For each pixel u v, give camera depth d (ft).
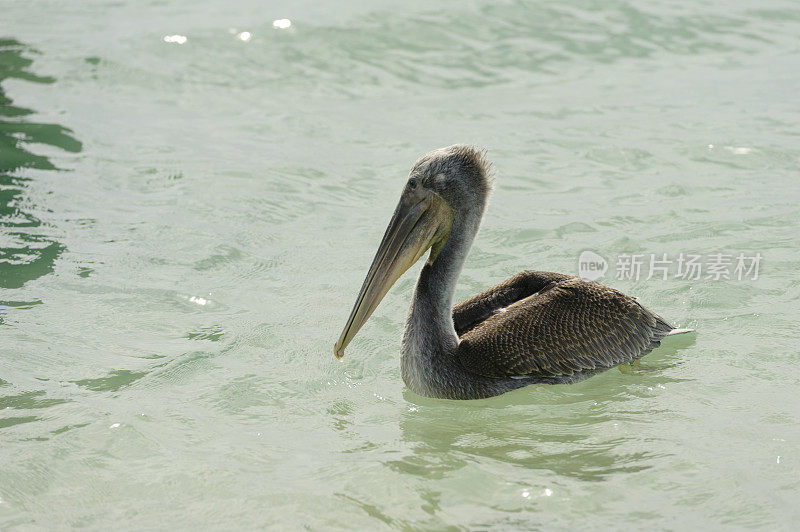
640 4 81.97
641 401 31.37
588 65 69.62
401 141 57.11
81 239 44.09
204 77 67.21
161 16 79.30
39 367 33.17
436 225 32.09
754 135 55.83
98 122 59.36
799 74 65.82
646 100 62.64
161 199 48.75
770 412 29.94
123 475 26.68
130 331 36.06
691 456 27.35
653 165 52.34
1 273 40.45
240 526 24.25
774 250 41.91
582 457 27.66
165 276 40.68
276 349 34.99
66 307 37.73
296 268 41.70
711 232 43.88
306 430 29.58
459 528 23.98
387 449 28.32
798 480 25.81
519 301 34.53
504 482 26.23
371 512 24.80
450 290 32.24
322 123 59.93
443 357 32.01
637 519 24.21
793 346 34.40
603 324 33.27
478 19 78.69
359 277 40.78
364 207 48.39
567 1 82.84
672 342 35.37
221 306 38.22
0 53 70.28
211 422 29.86
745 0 82.48
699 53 71.20
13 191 49.14
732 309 37.37
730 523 23.94
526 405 31.55
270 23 76.84
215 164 53.42
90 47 71.72
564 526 23.98
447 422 30.30
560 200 48.26
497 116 60.80
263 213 47.34
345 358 34.58
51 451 27.81
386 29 76.18
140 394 31.53
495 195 49.06
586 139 56.44
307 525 24.21
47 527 24.27
